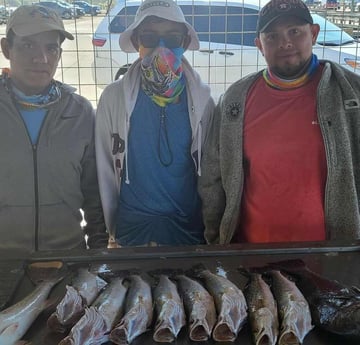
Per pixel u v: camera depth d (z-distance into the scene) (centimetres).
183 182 242
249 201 234
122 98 239
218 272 184
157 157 237
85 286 171
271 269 184
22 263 190
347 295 162
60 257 195
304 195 222
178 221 244
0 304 164
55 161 229
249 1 439
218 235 254
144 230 242
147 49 232
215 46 441
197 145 240
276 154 223
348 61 443
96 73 415
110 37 397
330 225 223
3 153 223
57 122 231
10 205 227
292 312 154
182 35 234
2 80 231
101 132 243
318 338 150
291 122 222
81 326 145
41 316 161
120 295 166
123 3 418
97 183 252
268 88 228
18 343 148
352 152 221
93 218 257
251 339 150
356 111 218
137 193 241
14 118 224
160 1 226
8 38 226
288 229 226
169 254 196
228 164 234
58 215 233
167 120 236
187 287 170
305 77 224
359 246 200
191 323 152
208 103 242
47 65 224
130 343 149
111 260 194
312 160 220
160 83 229
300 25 217
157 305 161
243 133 230
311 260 192
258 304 159
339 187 219
